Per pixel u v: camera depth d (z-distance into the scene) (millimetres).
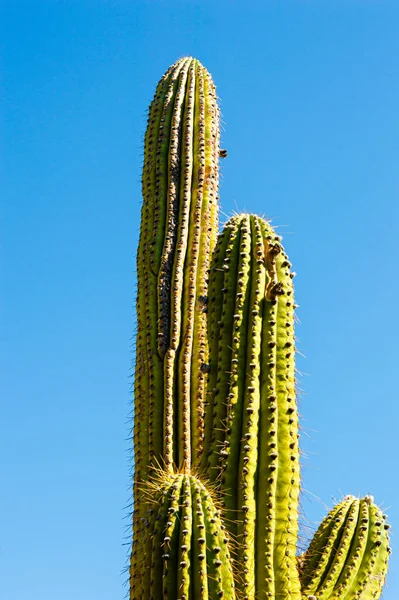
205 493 7781
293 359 8906
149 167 12734
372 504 9141
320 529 9008
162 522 7621
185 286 11812
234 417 8594
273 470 8344
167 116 12953
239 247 9445
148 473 10688
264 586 7988
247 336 8953
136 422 11109
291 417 8609
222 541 7562
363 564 8719
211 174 12562
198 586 7359
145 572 7578
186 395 11078
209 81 13250
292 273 9328
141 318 11773
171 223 12234
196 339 11445
